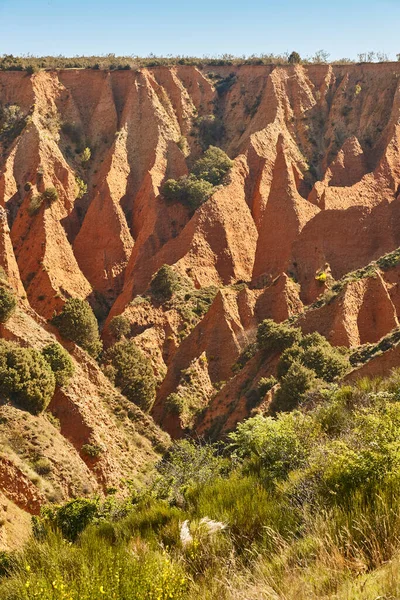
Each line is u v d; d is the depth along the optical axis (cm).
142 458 4912
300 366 4747
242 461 1819
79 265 10200
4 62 12988
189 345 7219
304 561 915
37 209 10175
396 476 1057
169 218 10175
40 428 4066
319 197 10150
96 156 12019
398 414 1408
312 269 8206
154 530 1312
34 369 4297
